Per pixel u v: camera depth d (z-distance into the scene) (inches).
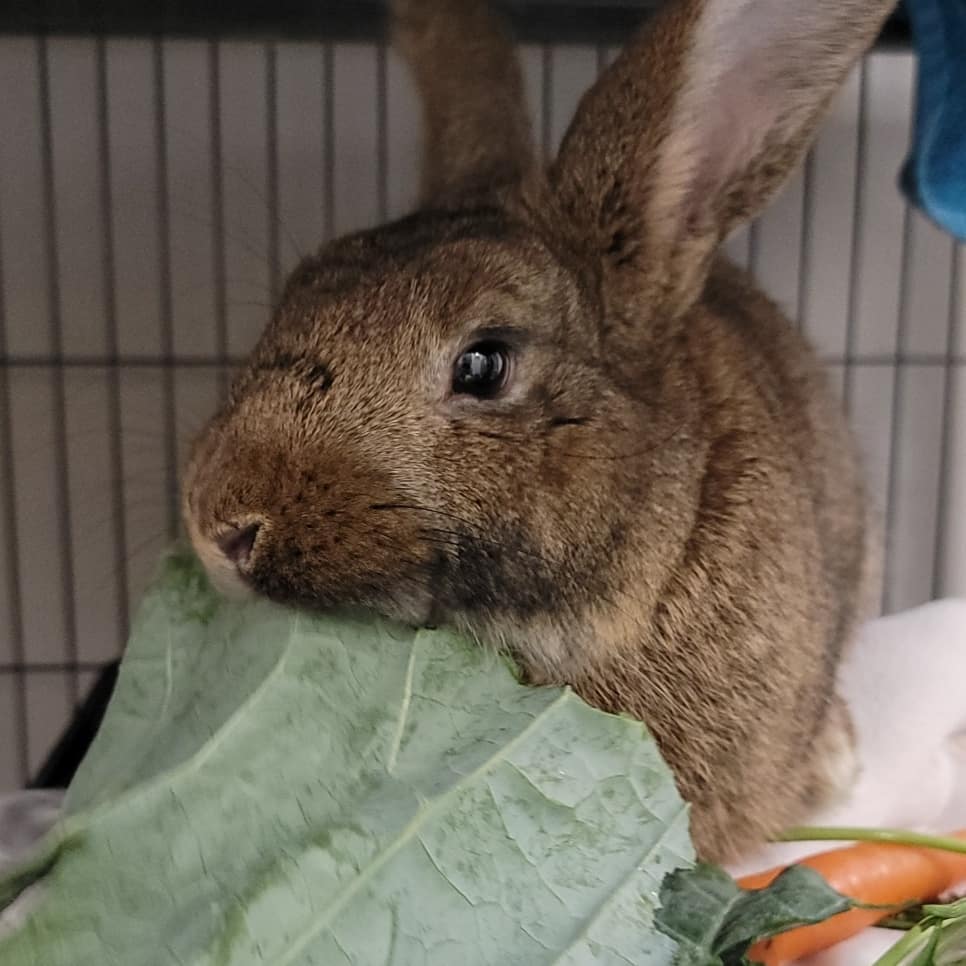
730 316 11.3
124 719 8.1
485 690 7.8
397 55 12.8
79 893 6.3
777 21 8.9
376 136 15.8
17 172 15.5
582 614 8.8
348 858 6.6
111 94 15.4
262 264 15.9
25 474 16.4
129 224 15.8
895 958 7.8
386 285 8.4
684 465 9.2
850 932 9.7
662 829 7.4
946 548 18.5
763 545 9.5
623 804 7.4
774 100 9.2
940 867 10.1
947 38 12.1
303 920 6.3
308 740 7.3
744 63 9.0
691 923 7.1
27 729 17.2
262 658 7.6
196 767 7.0
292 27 14.6
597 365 8.8
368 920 6.5
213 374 16.2
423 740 7.5
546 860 7.1
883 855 9.8
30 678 17.0
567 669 8.9
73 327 16.0
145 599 8.5
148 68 15.4
